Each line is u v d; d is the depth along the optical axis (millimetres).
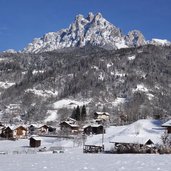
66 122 172125
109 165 40188
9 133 160750
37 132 172250
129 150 82438
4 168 37125
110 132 131500
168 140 86250
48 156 63031
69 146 107688
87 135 132125
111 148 90750
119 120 192125
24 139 150375
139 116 194375
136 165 40000
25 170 35312
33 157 59469
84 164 41719
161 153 78625
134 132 116250
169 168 36500
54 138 138000
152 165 39875
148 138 86250
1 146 123438
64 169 35938
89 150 87688
